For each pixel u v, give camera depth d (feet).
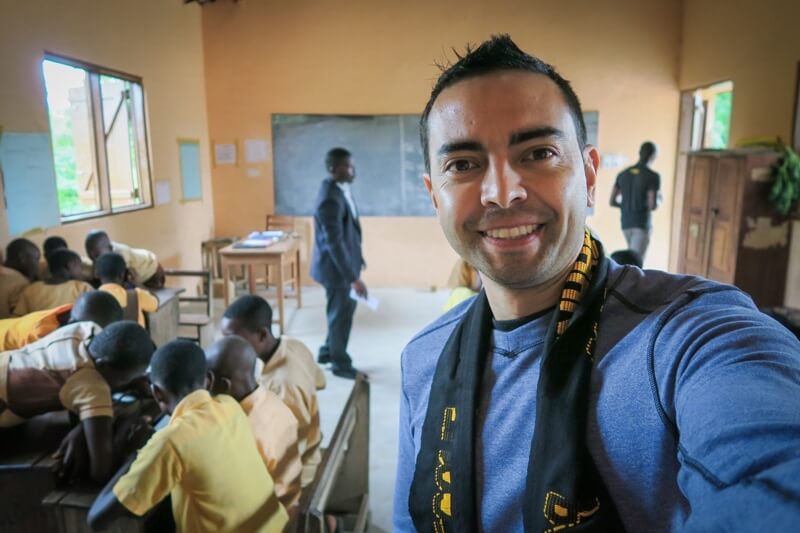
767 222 12.09
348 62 18.47
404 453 2.48
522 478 1.76
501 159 1.70
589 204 1.97
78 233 12.13
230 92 18.78
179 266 17.15
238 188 19.35
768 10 13.21
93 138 13.12
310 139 18.93
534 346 1.89
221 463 4.30
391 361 12.53
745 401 1.24
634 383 1.55
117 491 4.07
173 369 4.60
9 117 10.03
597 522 1.49
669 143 18.47
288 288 19.40
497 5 18.01
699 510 1.16
